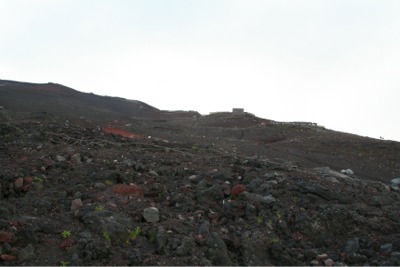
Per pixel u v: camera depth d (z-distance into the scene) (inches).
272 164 413.7
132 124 862.5
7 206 236.4
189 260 197.6
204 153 482.0
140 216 237.9
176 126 908.6
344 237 249.0
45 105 939.3
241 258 215.5
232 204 271.0
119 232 210.8
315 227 250.2
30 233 199.3
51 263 185.2
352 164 603.2
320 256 223.1
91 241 197.5
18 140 427.8
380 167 587.8
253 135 843.4
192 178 331.0
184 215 256.1
